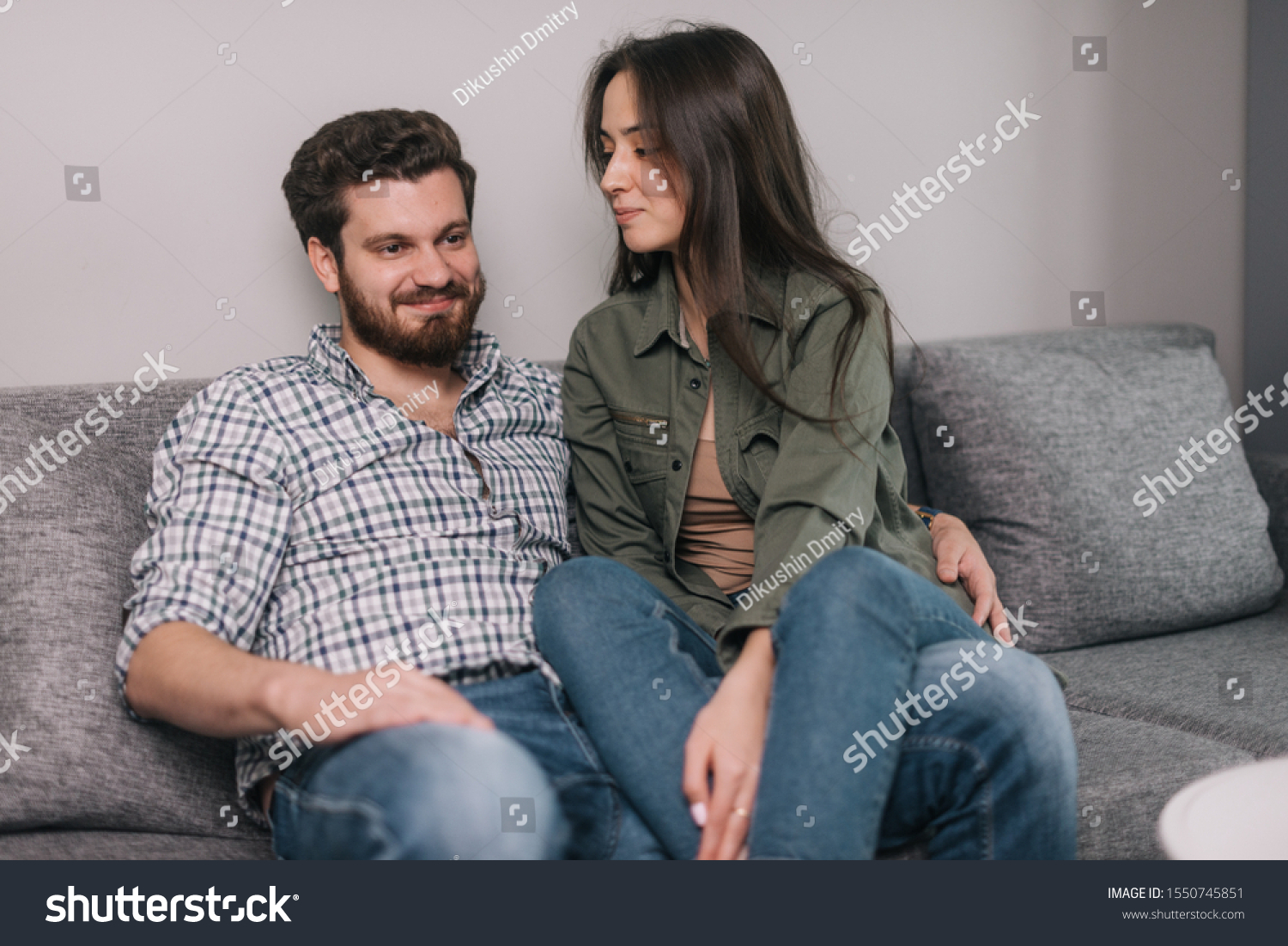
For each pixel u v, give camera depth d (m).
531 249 1.44
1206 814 0.85
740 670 0.83
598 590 0.89
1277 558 1.59
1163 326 1.72
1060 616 1.38
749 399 1.14
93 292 1.23
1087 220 1.81
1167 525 1.43
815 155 1.60
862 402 1.04
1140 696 1.20
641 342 1.20
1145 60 1.83
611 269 1.47
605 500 1.19
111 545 0.99
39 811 0.85
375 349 1.11
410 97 1.36
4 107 1.18
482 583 1.01
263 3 1.28
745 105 1.13
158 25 1.24
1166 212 1.88
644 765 0.79
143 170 1.24
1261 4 1.88
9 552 0.93
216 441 0.97
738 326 1.10
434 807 0.73
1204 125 1.89
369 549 0.99
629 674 0.83
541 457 1.17
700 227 1.11
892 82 1.64
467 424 1.12
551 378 1.28
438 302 1.10
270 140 1.30
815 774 0.71
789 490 0.99
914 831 0.83
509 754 0.77
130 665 0.85
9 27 1.18
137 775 0.88
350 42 1.32
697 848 0.77
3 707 0.86
